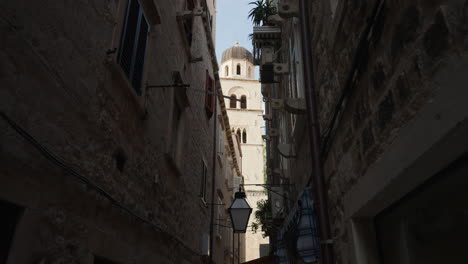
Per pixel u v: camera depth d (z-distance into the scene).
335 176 4.28
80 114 4.05
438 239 2.28
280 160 12.98
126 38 5.53
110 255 4.66
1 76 2.80
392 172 2.45
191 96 11.32
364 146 3.19
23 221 2.97
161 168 7.43
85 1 4.30
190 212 10.49
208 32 15.49
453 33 1.79
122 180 5.25
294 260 6.87
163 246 7.38
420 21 2.13
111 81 4.98
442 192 2.22
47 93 3.42
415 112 2.21
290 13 7.03
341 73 3.97
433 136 1.93
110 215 4.73
